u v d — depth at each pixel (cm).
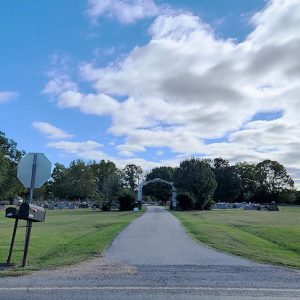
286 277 930
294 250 1700
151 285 826
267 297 730
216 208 8894
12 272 964
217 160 13812
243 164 14538
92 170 13275
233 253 1383
